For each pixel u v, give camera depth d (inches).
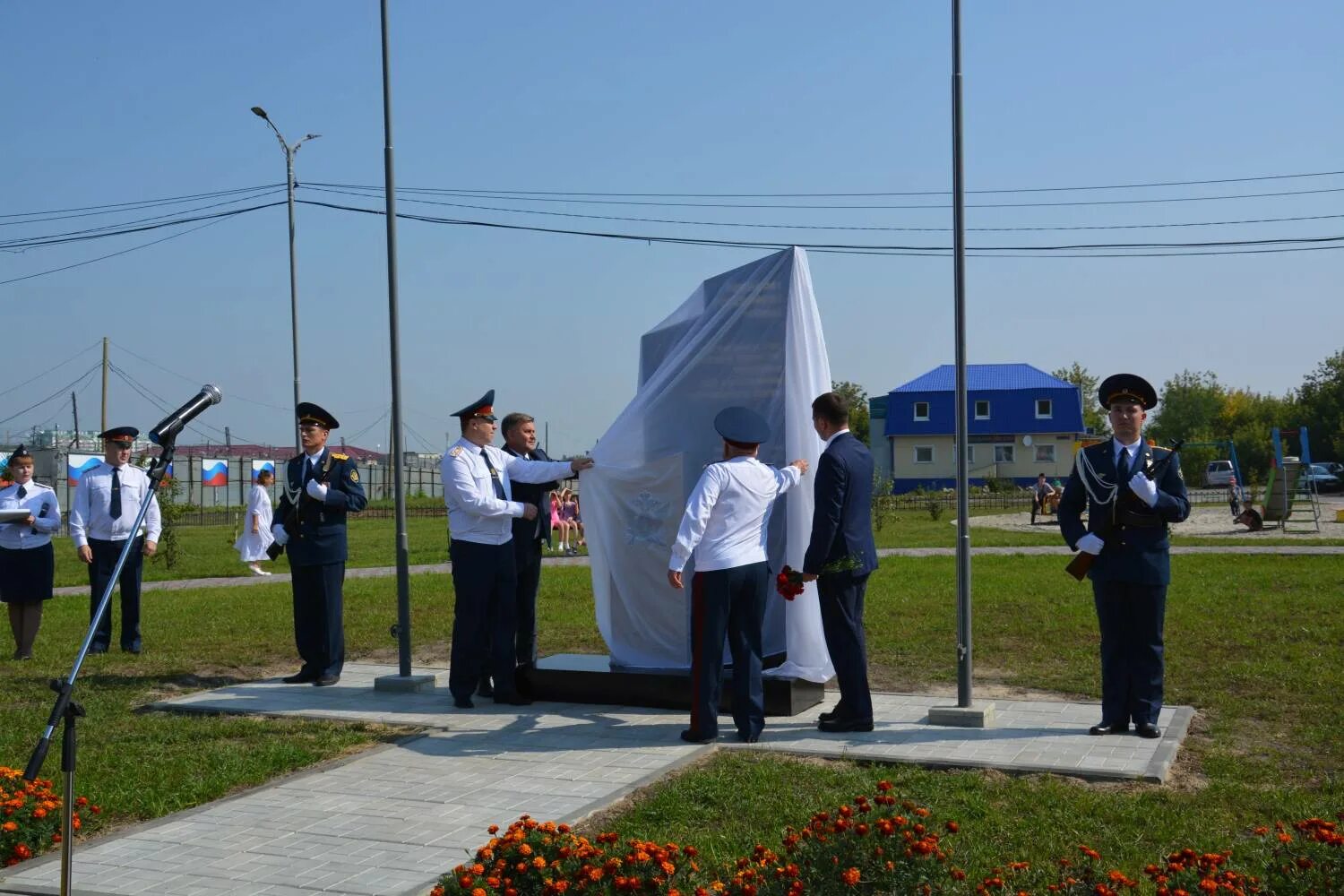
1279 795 241.1
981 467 2546.8
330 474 401.4
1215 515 1518.2
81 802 239.8
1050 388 2524.6
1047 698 358.0
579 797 249.6
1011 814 231.0
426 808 245.4
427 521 1888.5
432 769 278.2
